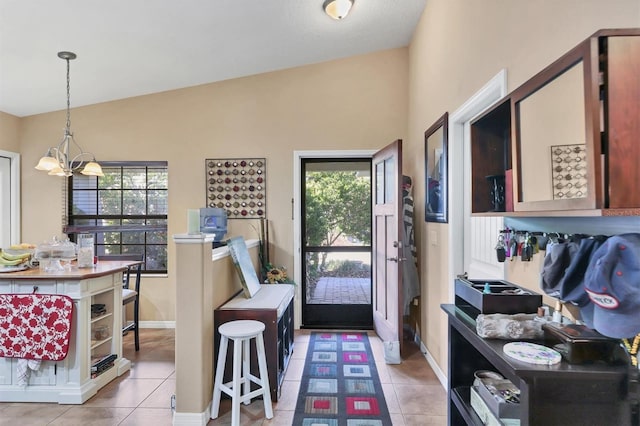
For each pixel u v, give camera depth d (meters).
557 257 1.22
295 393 2.62
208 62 3.60
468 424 1.47
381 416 2.31
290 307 3.28
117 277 3.01
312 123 4.10
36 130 4.18
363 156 4.11
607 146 0.86
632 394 0.98
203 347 2.25
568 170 0.99
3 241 4.05
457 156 2.57
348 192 4.24
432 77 3.07
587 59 0.88
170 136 4.15
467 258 2.53
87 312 2.61
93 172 3.33
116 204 4.24
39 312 2.49
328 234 4.26
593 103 0.87
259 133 4.12
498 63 1.87
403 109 4.06
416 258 3.63
